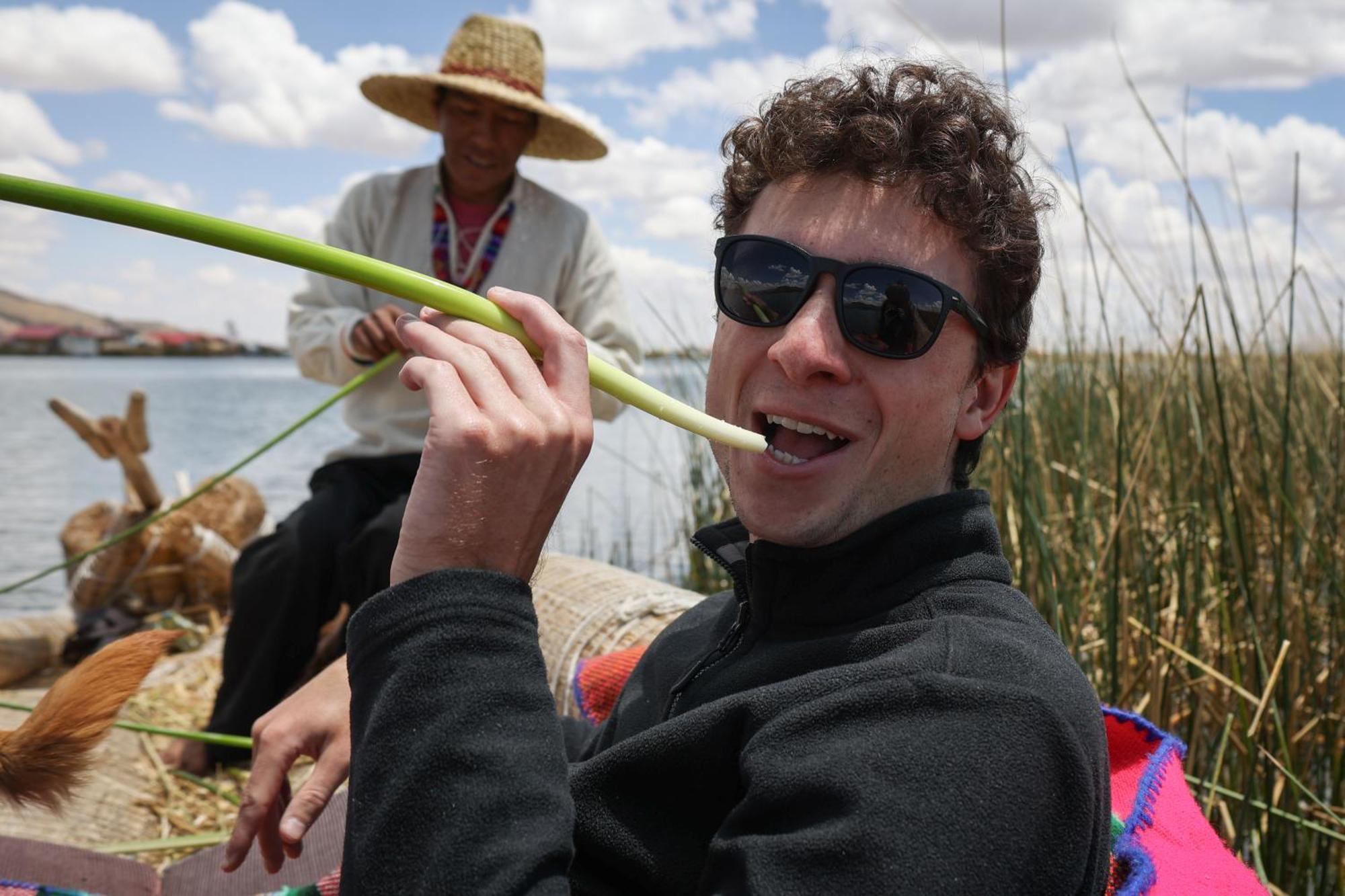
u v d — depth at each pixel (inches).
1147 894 46.1
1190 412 114.0
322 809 53.4
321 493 132.3
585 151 157.2
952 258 46.7
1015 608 43.9
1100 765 39.0
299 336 137.0
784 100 49.2
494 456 38.4
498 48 139.7
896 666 38.8
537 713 37.8
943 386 46.4
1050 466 135.4
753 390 48.3
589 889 44.2
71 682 50.4
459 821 35.3
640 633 95.5
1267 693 83.7
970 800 34.4
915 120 46.3
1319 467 131.3
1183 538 106.8
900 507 47.1
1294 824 83.4
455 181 140.0
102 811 98.3
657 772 43.6
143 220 33.1
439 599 37.8
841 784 35.1
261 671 121.6
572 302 144.1
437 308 39.5
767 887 33.9
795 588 47.2
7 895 57.2
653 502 264.4
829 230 46.4
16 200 31.6
